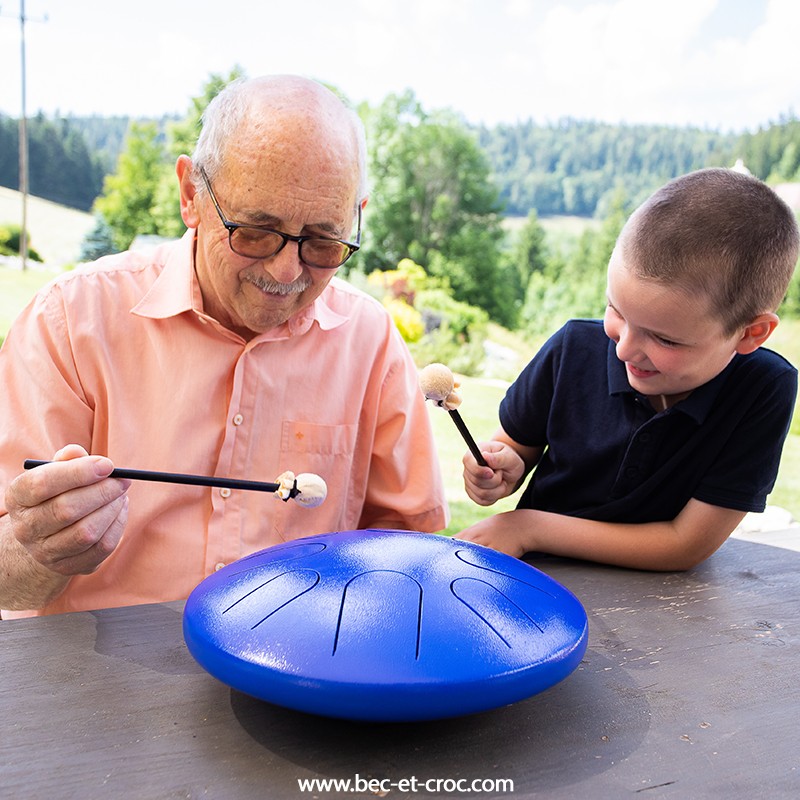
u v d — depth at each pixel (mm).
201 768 694
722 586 1164
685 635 994
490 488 1327
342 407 1407
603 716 800
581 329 1417
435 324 8133
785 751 760
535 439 1485
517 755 730
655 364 1137
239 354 1308
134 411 1292
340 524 1428
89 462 912
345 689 675
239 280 1160
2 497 1184
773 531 1445
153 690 808
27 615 1312
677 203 1099
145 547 1295
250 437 1323
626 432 1331
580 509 1402
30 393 1243
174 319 1288
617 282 1124
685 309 1076
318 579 805
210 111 1141
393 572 816
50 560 974
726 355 1165
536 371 1448
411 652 707
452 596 787
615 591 1130
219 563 1305
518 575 875
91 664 854
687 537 1216
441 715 692
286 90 1091
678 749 752
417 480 1482
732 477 1229
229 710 779
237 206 1078
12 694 790
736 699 846
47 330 1251
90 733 734
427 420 1500
